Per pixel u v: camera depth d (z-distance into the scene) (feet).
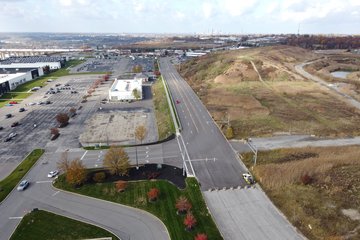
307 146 223.30
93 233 138.10
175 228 140.77
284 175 180.24
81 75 556.92
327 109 307.99
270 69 468.75
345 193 162.81
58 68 633.20
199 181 180.45
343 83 431.43
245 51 646.74
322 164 191.01
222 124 270.05
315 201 156.87
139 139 232.32
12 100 381.19
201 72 501.97
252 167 194.08
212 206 156.66
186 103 342.44
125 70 607.37
